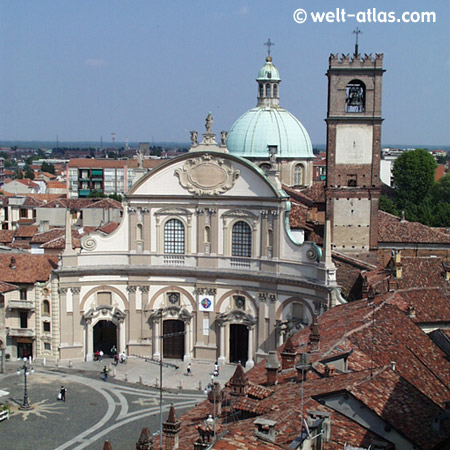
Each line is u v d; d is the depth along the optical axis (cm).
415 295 6562
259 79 12631
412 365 4878
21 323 9562
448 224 14562
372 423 3612
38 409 7819
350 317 5894
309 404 3762
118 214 13912
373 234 9194
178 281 9581
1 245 12238
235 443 3128
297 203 10125
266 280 9094
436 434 3600
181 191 9469
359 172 9106
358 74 8950
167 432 3838
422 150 16462
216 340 9494
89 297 9575
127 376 8925
